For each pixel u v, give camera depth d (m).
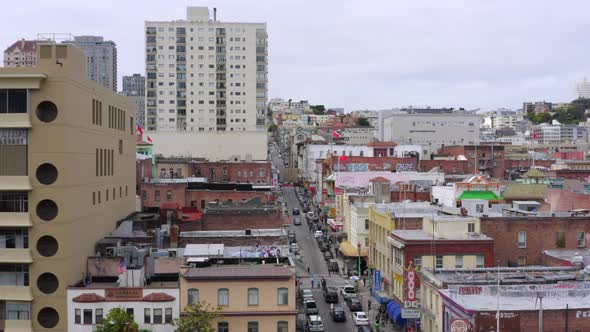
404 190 132.12
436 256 81.38
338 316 85.94
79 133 69.25
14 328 65.44
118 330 57.91
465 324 54.88
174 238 79.94
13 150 65.50
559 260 78.88
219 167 182.12
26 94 65.06
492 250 81.69
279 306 64.06
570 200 110.44
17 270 66.06
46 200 65.62
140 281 66.50
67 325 64.69
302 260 125.88
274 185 175.25
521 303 58.56
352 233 124.50
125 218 89.75
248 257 71.50
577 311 55.56
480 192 113.06
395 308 82.75
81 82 69.94
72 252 66.88
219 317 63.31
